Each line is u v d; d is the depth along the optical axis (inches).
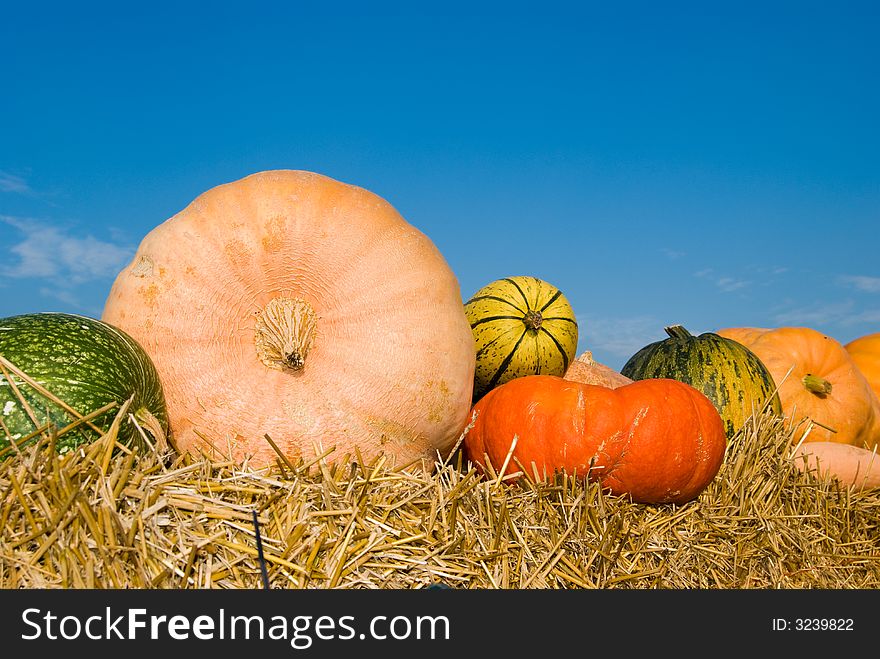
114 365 99.7
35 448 86.5
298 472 101.8
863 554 145.9
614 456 121.3
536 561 102.3
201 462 96.2
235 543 85.8
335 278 116.7
